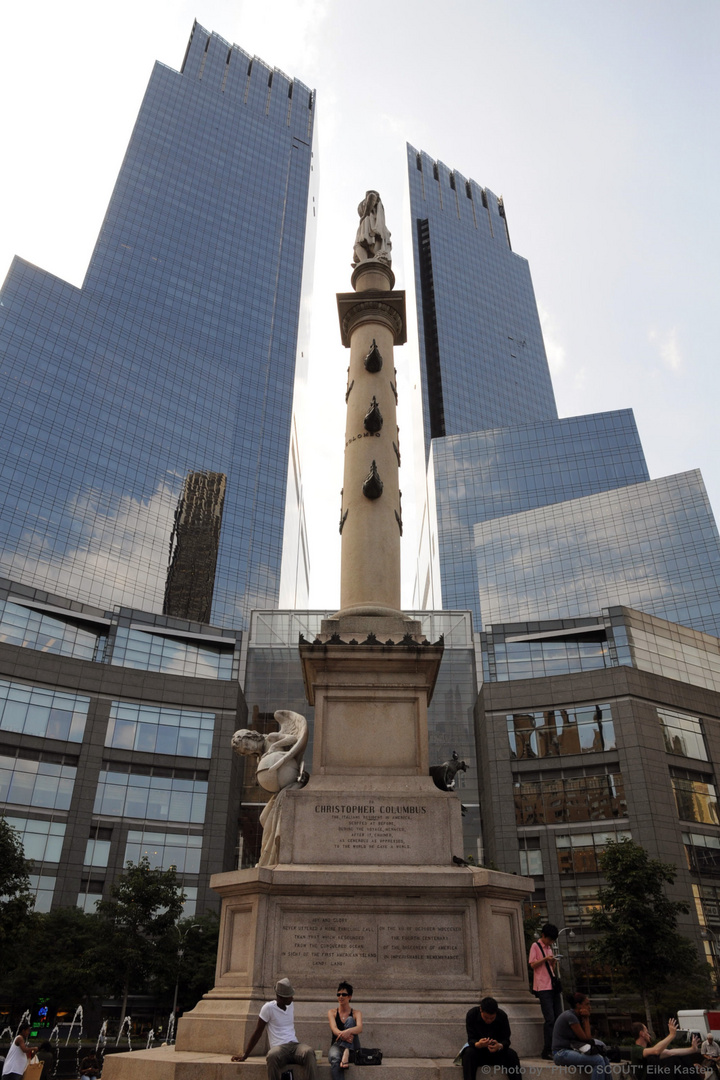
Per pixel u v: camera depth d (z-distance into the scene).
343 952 12.35
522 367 194.50
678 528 120.62
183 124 174.62
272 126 188.50
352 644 15.70
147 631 81.44
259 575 134.12
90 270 141.00
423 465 172.12
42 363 122.62
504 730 74.56
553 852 67.94
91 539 116.94
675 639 83.12
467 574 139.50
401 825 13.89
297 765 15.37
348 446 19.55
